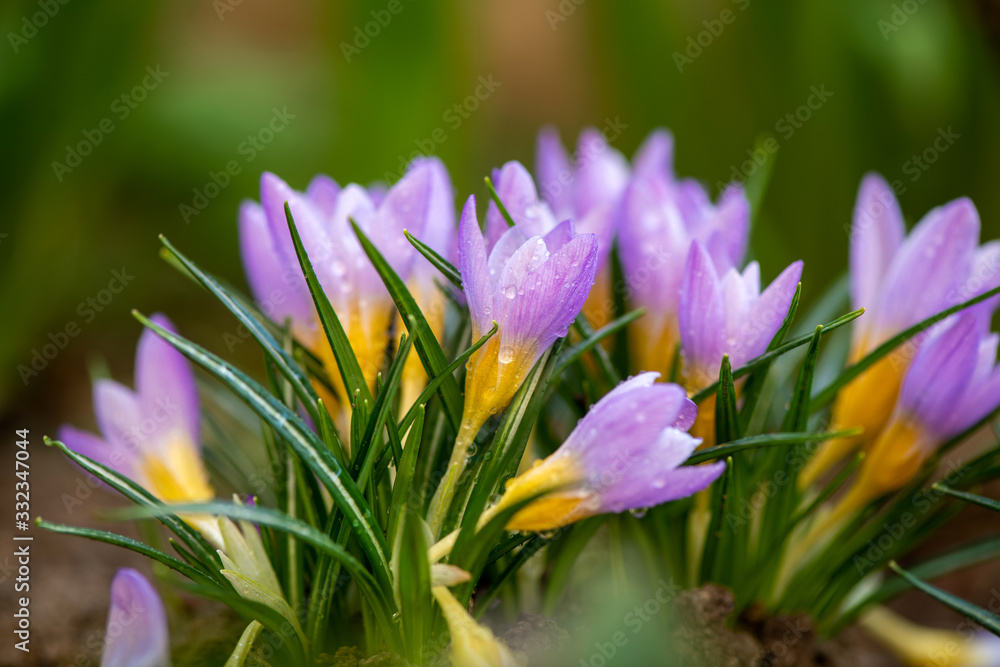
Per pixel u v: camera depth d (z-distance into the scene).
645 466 0.52
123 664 0.54
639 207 0.58
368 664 0.53
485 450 0.54
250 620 0.55
